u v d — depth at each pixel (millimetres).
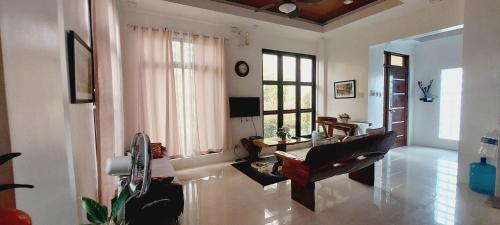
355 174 3475
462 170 3266
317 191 3119
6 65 750
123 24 3715
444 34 5156
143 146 1238
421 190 3080
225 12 4000
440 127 5559
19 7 799
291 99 5719
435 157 4699
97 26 1777
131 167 1270
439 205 2652
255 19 4320
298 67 5758
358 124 4699
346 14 4648
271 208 2703
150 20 3922
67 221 1039
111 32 2414
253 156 4711
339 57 5488
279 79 5480
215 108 4449
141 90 3768
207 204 2820
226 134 4582
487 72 2959
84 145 1574
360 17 4406
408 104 5840
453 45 5250
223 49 4477
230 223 2402
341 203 2770
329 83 5781
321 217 2479
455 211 2506
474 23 3037
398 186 3234
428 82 5680
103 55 1836
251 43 4984
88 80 1668
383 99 5293
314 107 6016
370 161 2996
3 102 740
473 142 3129
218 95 4500
